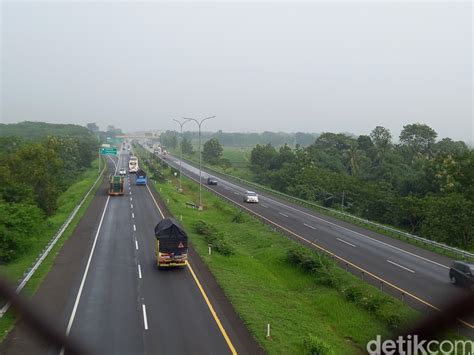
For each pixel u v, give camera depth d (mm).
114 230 41406
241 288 26234
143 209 53969
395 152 99062
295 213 55562
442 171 64250
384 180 79688
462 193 52469
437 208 46156
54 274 27203
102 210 52594
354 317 23656
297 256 33094
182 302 23125
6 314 20297
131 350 17453
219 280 27031
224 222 51844
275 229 44125
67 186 76562
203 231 41812
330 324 23250
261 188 80062
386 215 60000
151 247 35344
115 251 33656
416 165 85500
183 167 124688
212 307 22484
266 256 36125
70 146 106000
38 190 49094
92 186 75875
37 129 187125
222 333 19344
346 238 41250
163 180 89000
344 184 72500
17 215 32688
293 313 23500
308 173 82562
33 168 48844
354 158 100250
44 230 38906
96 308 21875
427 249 37312
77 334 18766
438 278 28875
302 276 31469
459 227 41469
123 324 20031
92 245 35312
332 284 28500
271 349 17953
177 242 28969
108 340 18297
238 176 114375
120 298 23453
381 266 31719
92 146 152125
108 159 160375
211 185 84312
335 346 19922
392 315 22250
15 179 46000
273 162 112125
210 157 144500
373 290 26422
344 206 70375
